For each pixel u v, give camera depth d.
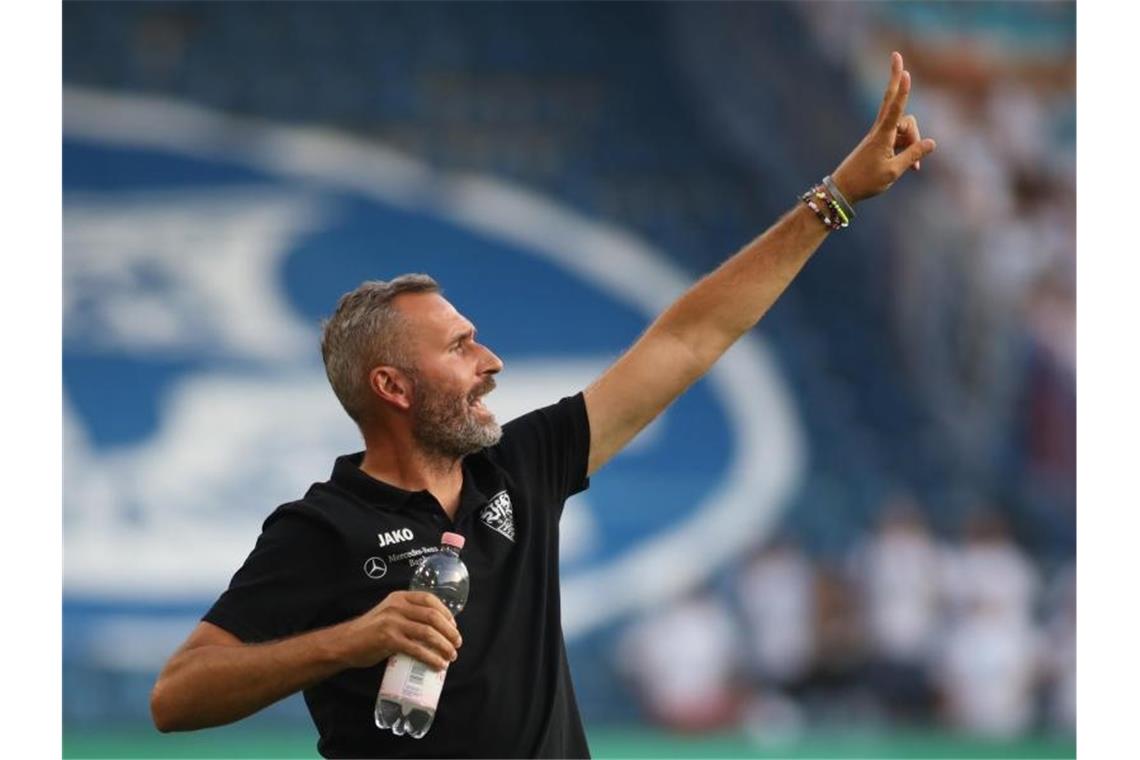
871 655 35.00
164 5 36.50
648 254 36.62
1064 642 35.31
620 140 37.25
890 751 34.03
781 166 37.22
